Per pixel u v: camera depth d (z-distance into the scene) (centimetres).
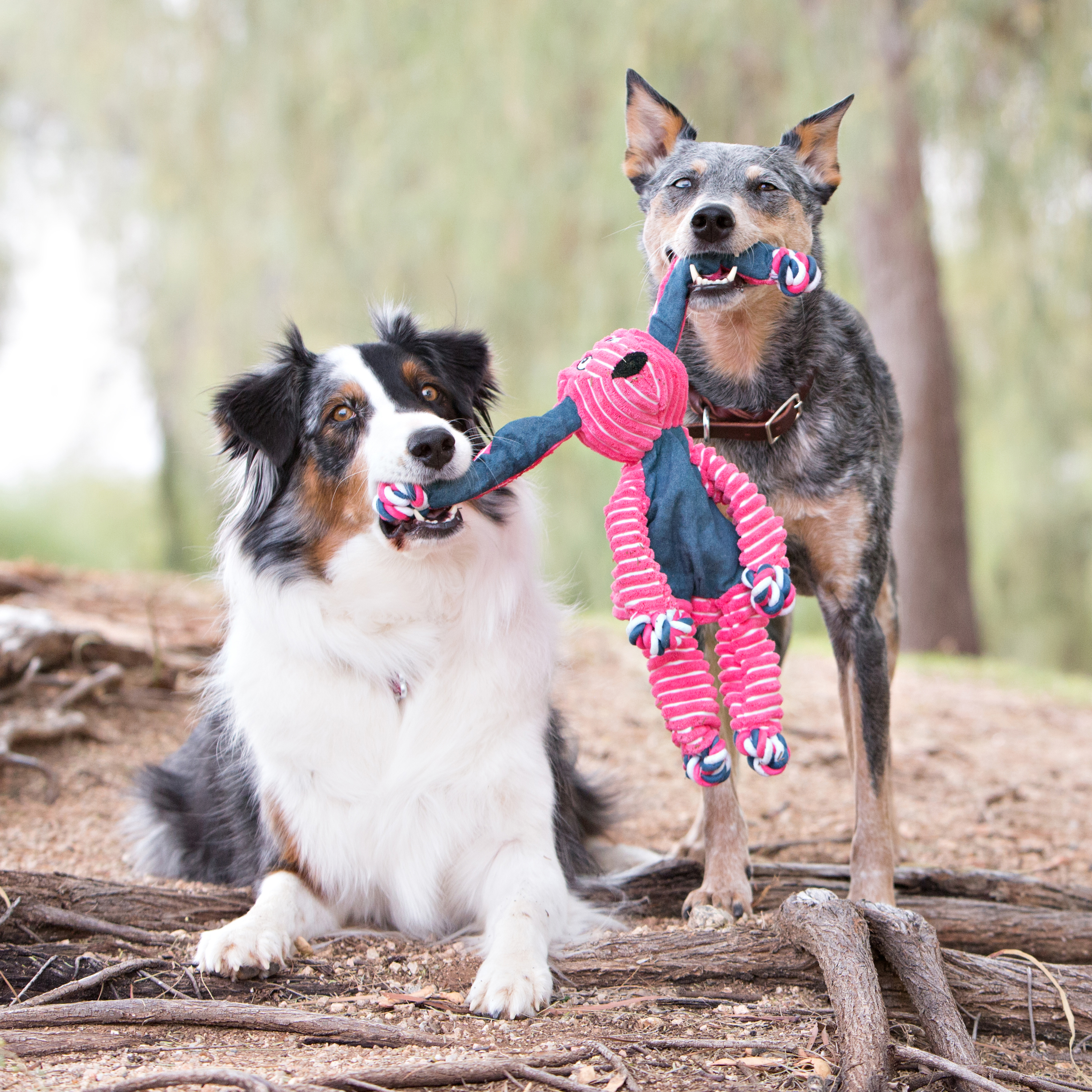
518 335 1022
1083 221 987
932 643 1042
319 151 1076
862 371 341
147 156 1173
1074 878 378
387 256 1052
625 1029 242
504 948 266
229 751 334
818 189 354
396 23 985
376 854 303
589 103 974
